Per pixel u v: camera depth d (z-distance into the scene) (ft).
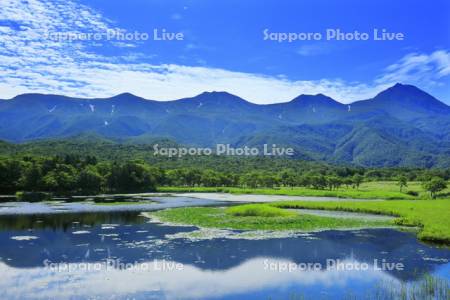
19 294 89.10
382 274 106.11
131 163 496.64
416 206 257.96
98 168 482.69
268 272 107.86
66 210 253.65
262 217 205.87
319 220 200.34
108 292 91.09
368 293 90.94
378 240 152.76
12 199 343.05
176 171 613.52
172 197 398.21
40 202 314.76
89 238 152.05
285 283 98.73
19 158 444.96
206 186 618.85
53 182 400.67
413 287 94.48
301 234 164.76
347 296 89.15
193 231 168.96
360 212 253.44
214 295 90.12
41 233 162.81
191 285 96.63
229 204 311.06
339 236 161.17
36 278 100.63
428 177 630.33
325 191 447.01
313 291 92.89
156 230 171.42
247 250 133.28
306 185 605.31
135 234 161.07
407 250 135.03
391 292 91.35
